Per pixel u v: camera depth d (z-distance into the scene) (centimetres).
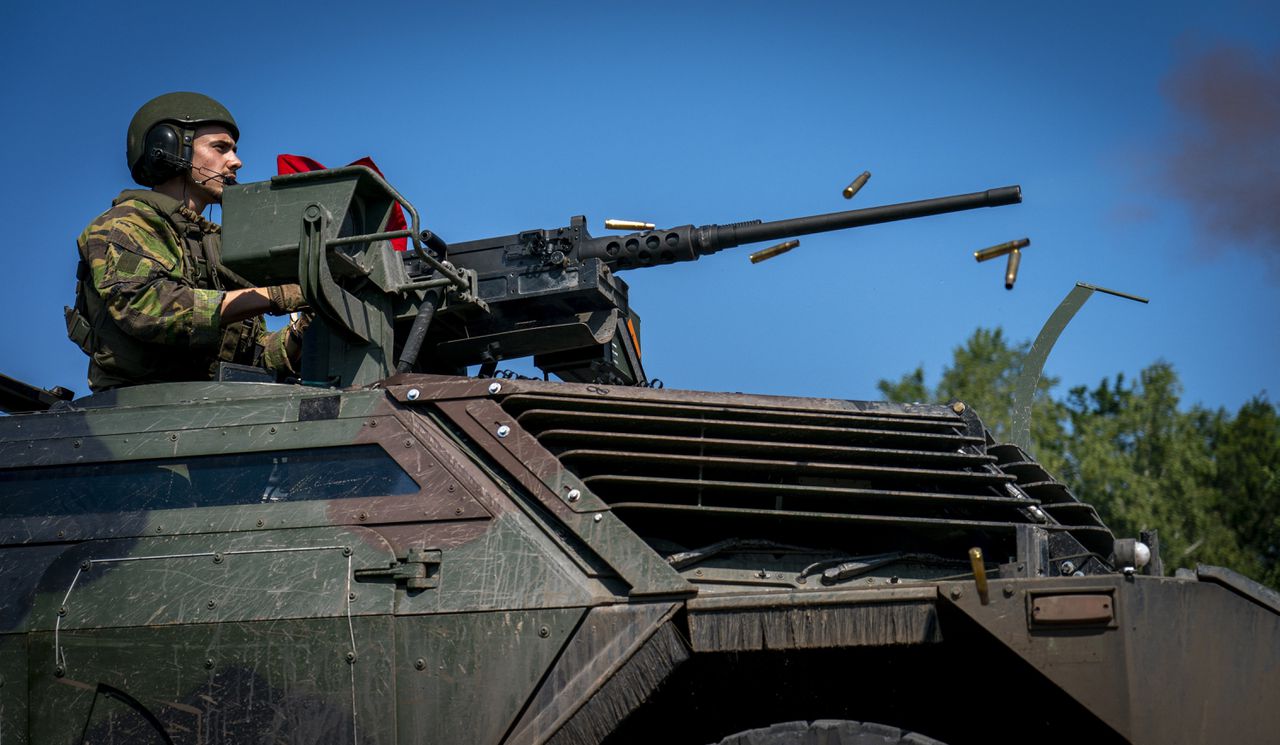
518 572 539
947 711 579
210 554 562
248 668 545
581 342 740
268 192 647
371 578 546
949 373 2767
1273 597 490
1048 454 2531
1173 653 492
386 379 593
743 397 591
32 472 596
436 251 690
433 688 532
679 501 578
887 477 581
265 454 580
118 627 556
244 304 659
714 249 799
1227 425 2631
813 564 568
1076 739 550
